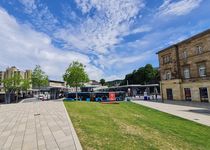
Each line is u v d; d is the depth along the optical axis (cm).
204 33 2892
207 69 2866
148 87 6769
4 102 4081
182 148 685
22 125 1010
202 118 1455
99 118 1273
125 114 1594
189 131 1001
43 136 774
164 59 4000
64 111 1596
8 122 1109
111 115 1466
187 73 3341
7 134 818
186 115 1628
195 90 3112
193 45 3167
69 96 3944
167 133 917
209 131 1020
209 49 2823
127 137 783
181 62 3472
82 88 5153
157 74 7456
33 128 929
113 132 860
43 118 1234
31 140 718
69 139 725
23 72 8275
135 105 2695
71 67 3884
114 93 3928
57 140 713
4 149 620
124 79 9494
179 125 1168
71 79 3759
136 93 6806
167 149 656
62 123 1047
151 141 746
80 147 619
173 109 2131
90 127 947
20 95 5262
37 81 5044
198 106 2370
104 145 655
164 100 3700
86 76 3944
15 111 1661
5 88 4438
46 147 631
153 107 2392
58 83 7725
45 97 4712
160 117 1518
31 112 1566
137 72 8044
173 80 3631
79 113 1505
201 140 825
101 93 3891
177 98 3528
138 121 1240
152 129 990
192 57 3186
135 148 639
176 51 3594
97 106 2245
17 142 695
